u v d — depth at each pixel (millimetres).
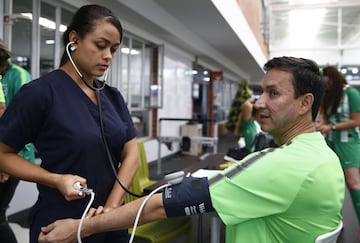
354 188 2676
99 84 1057
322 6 9898
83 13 928
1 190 1893
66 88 970
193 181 849
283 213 812
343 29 11664
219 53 8664
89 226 869
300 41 12859
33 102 909
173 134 7512
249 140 3070
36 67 3490
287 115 916
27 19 3387
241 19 6504
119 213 862
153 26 5297
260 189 796
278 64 926
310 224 818
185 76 8203
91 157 955
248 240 857
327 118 2750
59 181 871
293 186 788
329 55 12648
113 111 1075
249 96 8500
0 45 1996
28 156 1598
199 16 5082
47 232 891
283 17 11047
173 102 7488
